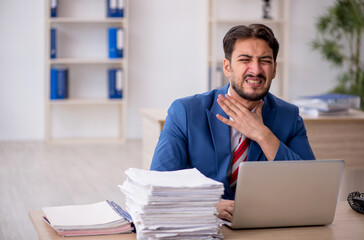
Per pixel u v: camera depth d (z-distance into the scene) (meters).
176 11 7.15
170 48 7.20
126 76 6.72
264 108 2.15
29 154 6.14
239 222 1.72
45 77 6.60
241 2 7.28
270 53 1.94
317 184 1.74
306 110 4.20
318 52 7.47
